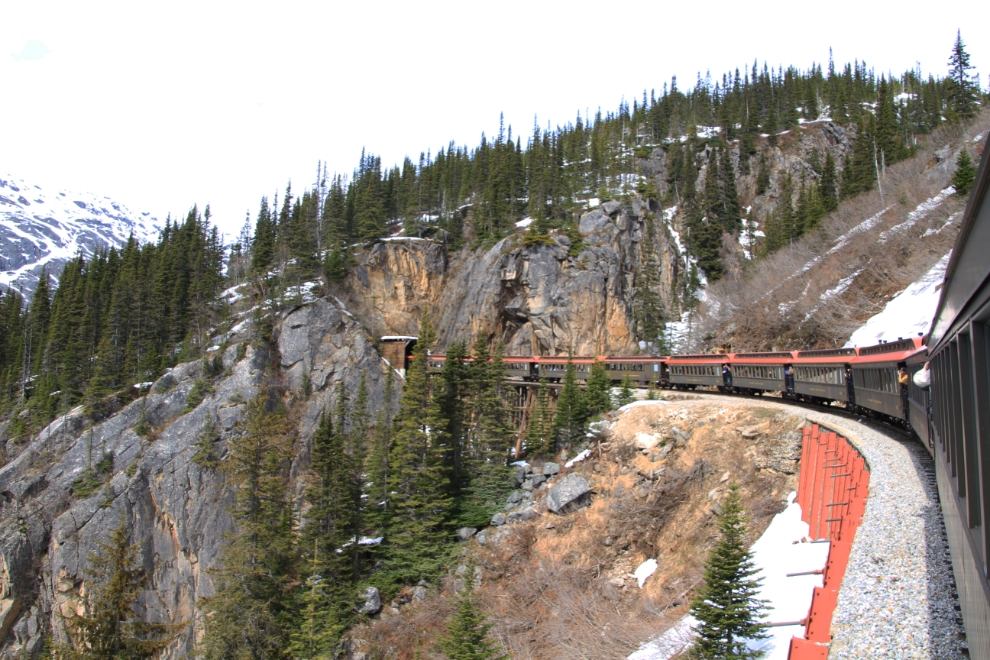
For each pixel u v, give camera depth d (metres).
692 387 53.88
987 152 5.30
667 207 113.81
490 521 42.97
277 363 84.12
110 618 24.11
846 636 10.28
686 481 35.00
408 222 111.19
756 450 32.69
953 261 8.69
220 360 81.06
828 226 72.50
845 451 21.98
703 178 119.19
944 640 9.09
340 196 111.69
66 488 67.56
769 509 28.50
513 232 98.50
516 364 71.50
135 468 67.00
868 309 50.91
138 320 87.50
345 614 37.03
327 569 37.94
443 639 23.19
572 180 109.25
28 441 77.56
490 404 51.59
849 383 30.00
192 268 100.12
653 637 25.62
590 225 94.25
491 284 92.19
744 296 74.12
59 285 108.12
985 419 6.45
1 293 111.19
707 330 77.56
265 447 38.28
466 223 111.00
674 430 38.38
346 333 87.06
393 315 99.69
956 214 50.34
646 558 33.97
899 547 12.50
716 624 16.31
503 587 36.12
